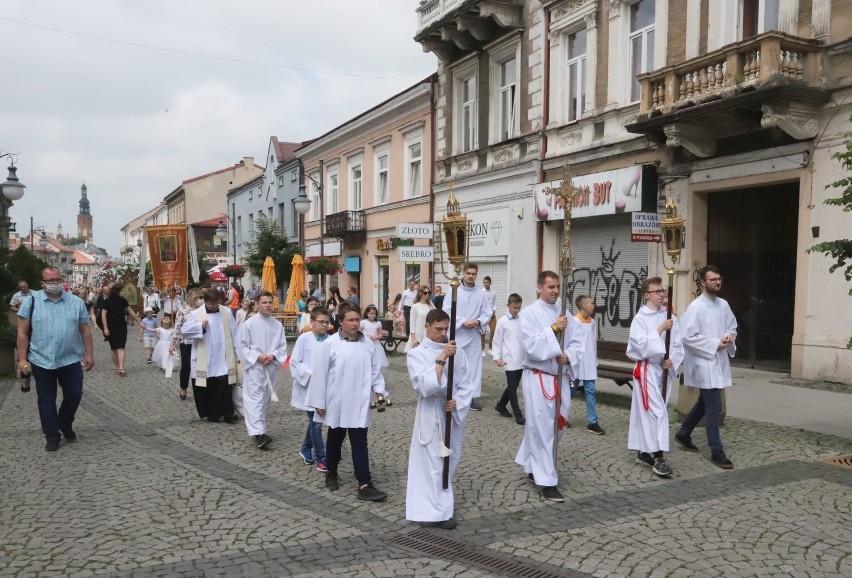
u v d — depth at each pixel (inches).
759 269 502.6
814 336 444.5
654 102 511.2
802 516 209.6
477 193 810.2
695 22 521.0
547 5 681.6
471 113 838.5
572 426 341.7
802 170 444.5
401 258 560.1
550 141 687.7
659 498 229.0
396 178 1016.2
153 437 327.6
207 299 356.2
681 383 318.3
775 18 475.5
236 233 1998.0
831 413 356.5
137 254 3457.2
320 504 225.8
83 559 180.4
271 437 327.9
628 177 570.3
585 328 330.0
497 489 239.6
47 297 305.6
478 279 813.2
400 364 607.5
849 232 421.4
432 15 863.7
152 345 658.8
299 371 269.3
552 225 685.9
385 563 177.5
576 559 179.5
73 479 254.8
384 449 299.1
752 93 423.2
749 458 276.2
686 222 531.8
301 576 169.5
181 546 189.2
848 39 418.6
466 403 211.2
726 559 178.4
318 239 1343.5
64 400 315.3
